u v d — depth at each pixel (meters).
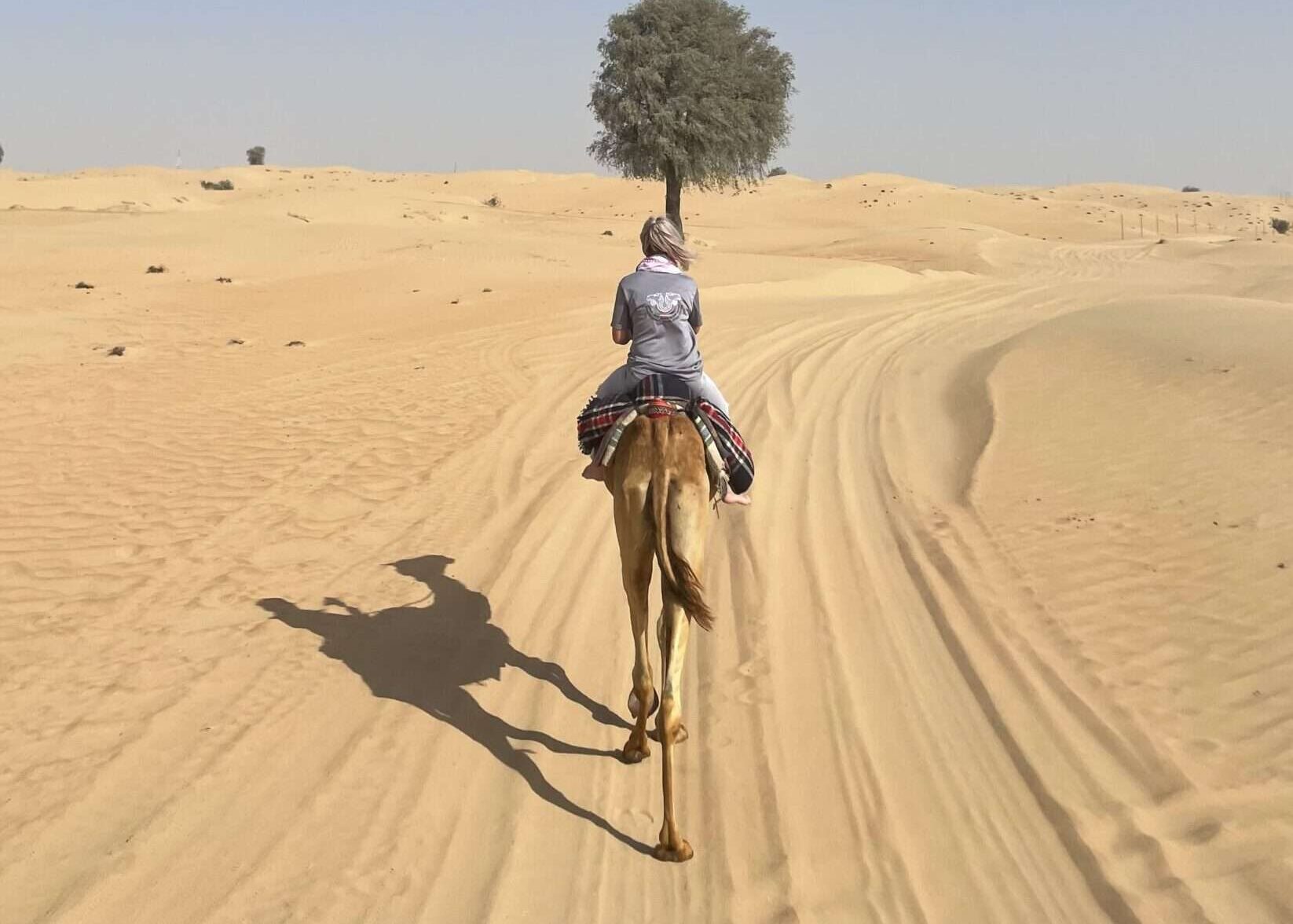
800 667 7.45
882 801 5.88
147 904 4.96
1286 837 5.30
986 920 4.96
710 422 6.41
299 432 13.41
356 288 28.16
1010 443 12.44
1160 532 9.18
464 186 101.12
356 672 7.38
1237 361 13.73
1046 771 6.08
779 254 54.59
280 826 5.60
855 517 10.54
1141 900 5.00
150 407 14.52
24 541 9.56
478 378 16.62
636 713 6.61
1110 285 37.12
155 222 45.78
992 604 8.25
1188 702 6.61
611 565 9.39
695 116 54.28
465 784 6.09
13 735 6.40
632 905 5.11
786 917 5.00
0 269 29.83
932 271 41.25
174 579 8.85
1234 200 108.31
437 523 10.34
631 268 34.66
